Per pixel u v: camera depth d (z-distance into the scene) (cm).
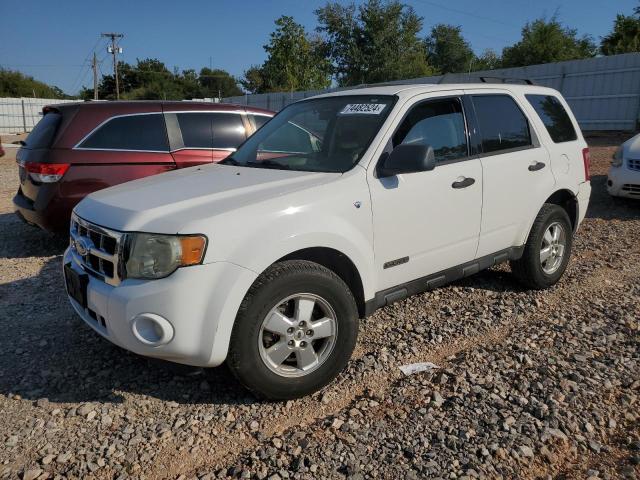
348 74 4391
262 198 315
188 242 283
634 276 550
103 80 7556
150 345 288
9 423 306
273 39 3756
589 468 268
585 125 2098
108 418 310
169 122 662
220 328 288
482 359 374
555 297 493
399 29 4250
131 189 359
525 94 496
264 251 297
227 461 275
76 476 264
